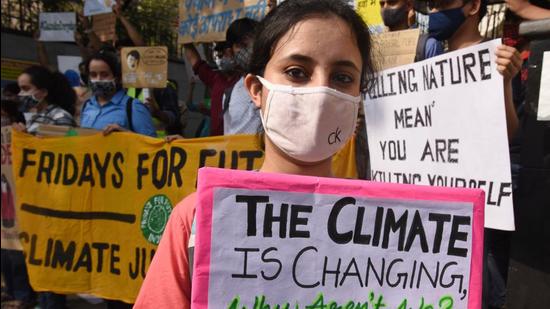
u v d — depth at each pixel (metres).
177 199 3.00
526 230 1.56
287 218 1.07
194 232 1.09
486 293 2.39
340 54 1.15
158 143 3.06
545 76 1.51
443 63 2.06
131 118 3.52
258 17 3.51
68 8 8.05
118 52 5.43
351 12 1.19
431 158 2.15
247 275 1.05
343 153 2.78
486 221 1.91
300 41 1.15
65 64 6.38
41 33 5.92
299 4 1.18
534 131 1.54
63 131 3.41
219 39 3.79
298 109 1.16
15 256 4.07
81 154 3.27
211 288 1.03
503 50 1.83
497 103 1.87
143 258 3.10
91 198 3.25
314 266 1.08
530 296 1.56
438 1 2.54
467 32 2.55
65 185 3.32
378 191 1.11
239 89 3.15
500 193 1.87
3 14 7.80
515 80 2.50
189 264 1.09
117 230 3.17
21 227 3.46
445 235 1.14
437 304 1.13
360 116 2.84
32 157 3.40
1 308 4.15
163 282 1.08
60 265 3.31
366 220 1.11
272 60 1.21
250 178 1.06
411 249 1.12
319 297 1.08
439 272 1.13
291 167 1.25
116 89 3.61
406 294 1.12
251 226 1.05
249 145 2.89
